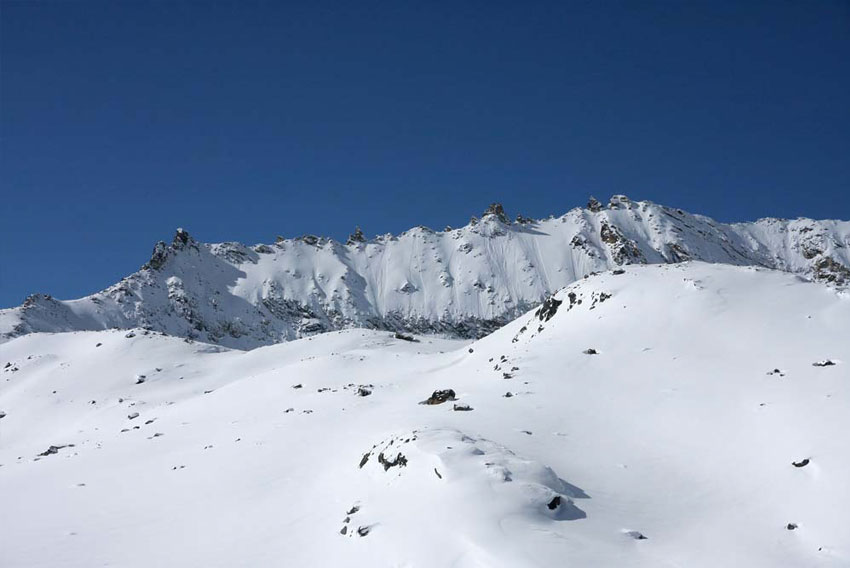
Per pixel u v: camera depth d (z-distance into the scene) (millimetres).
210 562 22844
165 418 60344
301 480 31203
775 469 25516
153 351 97812
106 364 93062
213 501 30531
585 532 20172
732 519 22375
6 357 101812
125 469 40125
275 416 49031
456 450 24906
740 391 33750
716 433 30047
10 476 43281
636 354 43000
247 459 37031
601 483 25578
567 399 37531
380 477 26422
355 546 20984
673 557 19062
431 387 51312
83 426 69812
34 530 29188
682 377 37594
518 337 64875
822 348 36562
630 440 30922
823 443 25984
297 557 21922
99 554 25094
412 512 21672
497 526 19656
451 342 103312
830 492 22609
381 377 64000
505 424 33219
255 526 26031
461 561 18172
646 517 22500
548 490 22078
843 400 29500
